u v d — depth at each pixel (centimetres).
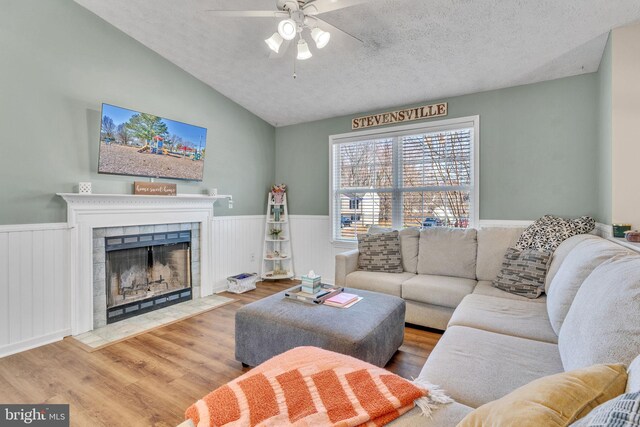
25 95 254
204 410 107
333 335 184
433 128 375
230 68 365
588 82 297
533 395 72
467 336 169
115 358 238
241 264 448
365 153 427
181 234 371
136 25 309
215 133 410
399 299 248
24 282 252
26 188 254
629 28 229
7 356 239
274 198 484
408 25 264
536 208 322
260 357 214
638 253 151
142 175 326
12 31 247
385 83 353
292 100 418
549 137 315
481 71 312
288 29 207
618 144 229
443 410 106
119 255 319
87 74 291
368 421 99
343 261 331
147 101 337
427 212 384
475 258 309
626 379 73
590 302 117
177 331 288
